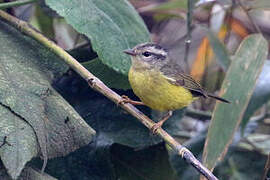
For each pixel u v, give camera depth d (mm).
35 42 7641
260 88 10586
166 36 12641
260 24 13469
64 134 6699
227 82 9250
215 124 8742
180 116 9867
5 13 7570
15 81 6824
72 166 8312
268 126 13500
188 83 9852
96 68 8336
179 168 10773
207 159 8492
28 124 6379
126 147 9188
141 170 9164
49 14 9773
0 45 7281
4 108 6422
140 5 12578
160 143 9281
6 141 6062
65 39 11531
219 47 11414
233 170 11523
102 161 8398
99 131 8688
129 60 8414
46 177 6562
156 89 9219
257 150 11891
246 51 9516
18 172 5852
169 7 12172
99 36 7645
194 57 12828
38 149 6312
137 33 8305
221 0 12070
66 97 8992
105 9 8031
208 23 12508
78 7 7668
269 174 10977
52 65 7543
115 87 8781
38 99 6762
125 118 8797
